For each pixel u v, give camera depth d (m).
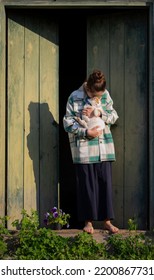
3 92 6.14
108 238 5.81
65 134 7.93
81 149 5.95
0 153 6.11
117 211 6.37
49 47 6.45
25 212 5.91
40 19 6.38
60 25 7.66
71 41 7.98
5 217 5.93
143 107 6.23
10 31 6.23
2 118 6.13
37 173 6.36
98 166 5.99
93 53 6.47
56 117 6.48
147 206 6.23
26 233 5.62
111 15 6.35
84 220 5.98
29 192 6.30
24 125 6.28
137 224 6.27
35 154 6.34
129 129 6.30
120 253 5.56
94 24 6.46
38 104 6.36
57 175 6.51
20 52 6.27
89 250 5.55
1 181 6.12
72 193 8.18
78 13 6.49
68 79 8.04
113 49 6.35
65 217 6.11
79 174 6.00
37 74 6.36
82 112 5.95
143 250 5.55
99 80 5.84
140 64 6.24
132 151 6.29
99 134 5.89
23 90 6.28
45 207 6.41
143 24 6.22
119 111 6.34
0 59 6.11
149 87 6.14
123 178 6.34
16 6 6.12
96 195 5.99
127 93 6.29
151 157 6.08
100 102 6.02
